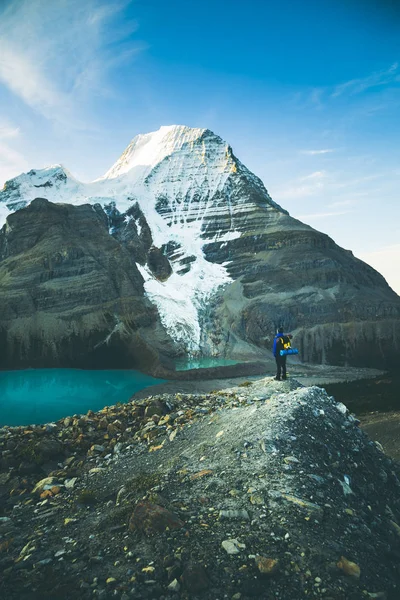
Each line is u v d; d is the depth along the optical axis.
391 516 10.05
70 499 11.48
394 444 28.64
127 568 7.38
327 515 8.66
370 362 184.00
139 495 10.00
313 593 6.65
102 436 17.16
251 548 7.53
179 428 15.21
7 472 14.57
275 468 10.06
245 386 21.16
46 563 7.91
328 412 13.88
